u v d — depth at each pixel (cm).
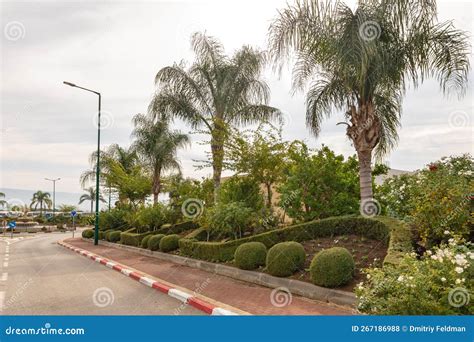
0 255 1859
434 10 985
